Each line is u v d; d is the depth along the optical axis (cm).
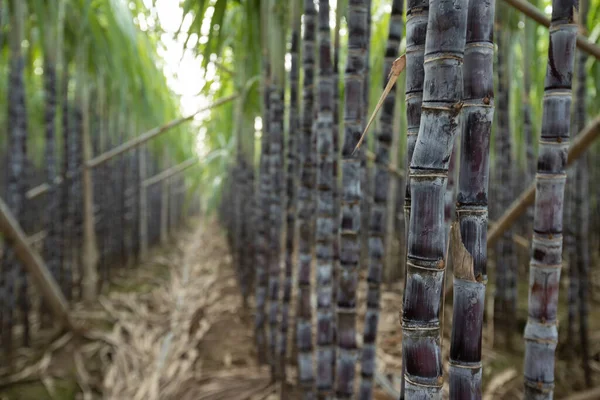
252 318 357
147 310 407
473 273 69
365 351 159
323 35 158
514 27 284
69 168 389
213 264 586
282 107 243
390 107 139
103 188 464
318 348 177
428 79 64
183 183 1084
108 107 475
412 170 66
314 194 236
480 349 71
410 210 70
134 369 282
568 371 272
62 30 338
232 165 551
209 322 353
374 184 147
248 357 293
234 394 248
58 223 373
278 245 252
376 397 229
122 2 309
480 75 68
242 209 371
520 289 420
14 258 288
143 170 636
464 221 70
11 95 290
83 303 410
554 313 104
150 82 418
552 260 102
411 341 68
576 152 169
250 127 350
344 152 138
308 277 199
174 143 695
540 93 375
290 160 225
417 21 73
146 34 349
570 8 94
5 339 285
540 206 103
